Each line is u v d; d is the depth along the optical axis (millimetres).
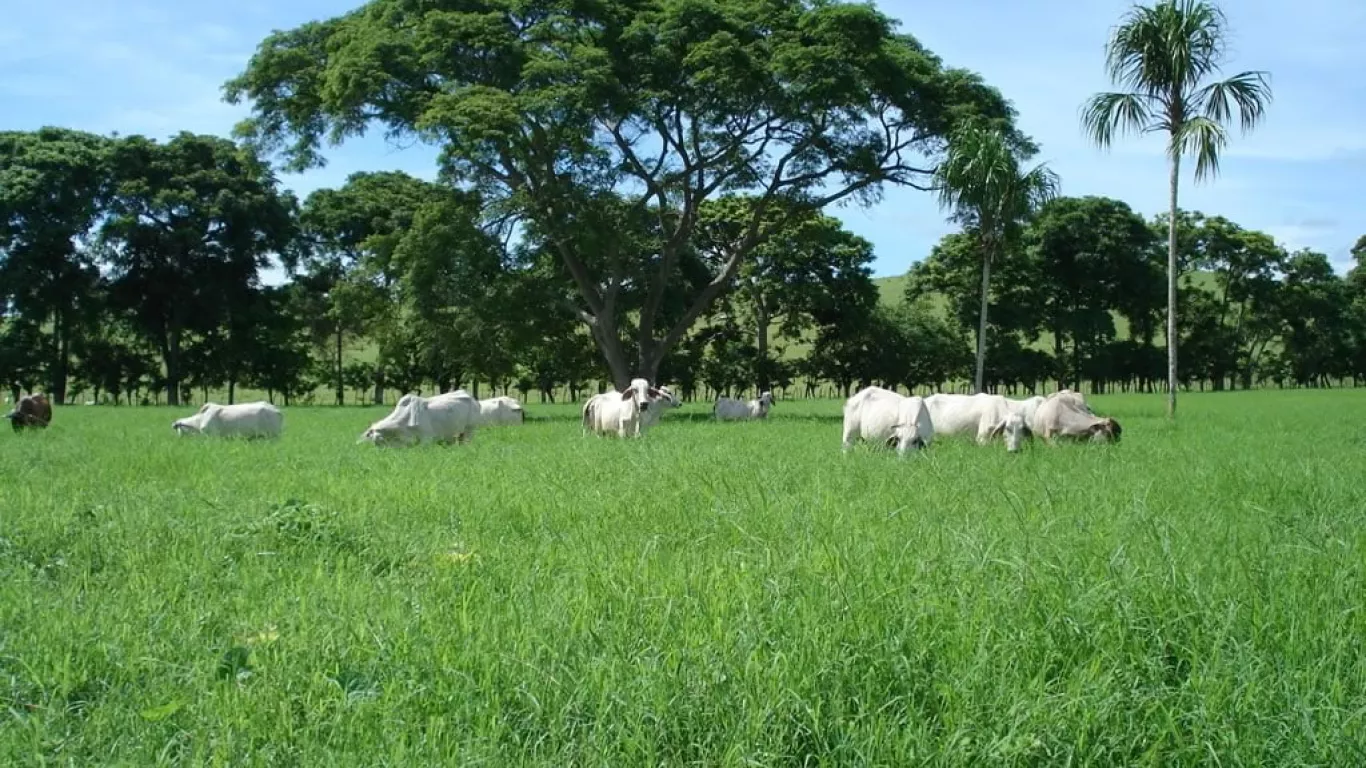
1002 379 68688
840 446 17109
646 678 4480
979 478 11492
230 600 6250
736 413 31984
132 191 49656
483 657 4809
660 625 5285
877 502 9555
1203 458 13781
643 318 37875
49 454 15078
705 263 52906
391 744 4020
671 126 34719
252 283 54719
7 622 5711
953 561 6484
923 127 33625
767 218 49406
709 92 31438
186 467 13211
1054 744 4031
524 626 5250
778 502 9523
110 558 7469
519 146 30391
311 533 8031
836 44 30453
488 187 35219
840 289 61188
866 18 30641
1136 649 4891
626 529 8453
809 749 4094
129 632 5480
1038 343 86250
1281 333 77812
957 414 18062
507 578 6684
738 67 30375
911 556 6781
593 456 14648
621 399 20922
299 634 5387
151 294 52312
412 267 33375
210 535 8047
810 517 8523
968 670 4543
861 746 3984
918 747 3955
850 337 62719
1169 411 26891
